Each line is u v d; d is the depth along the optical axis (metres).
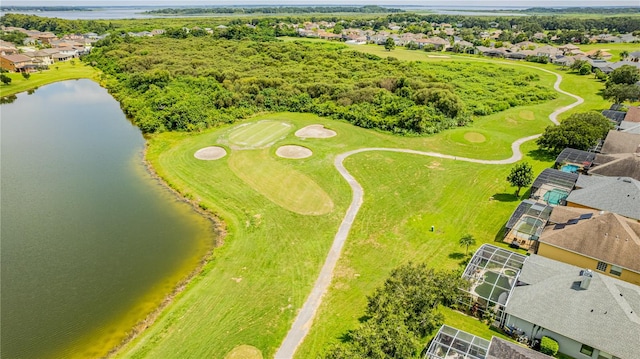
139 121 90.81
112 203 58.06
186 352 33.59
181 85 105.56
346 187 61.00
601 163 61.66
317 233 49.97
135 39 175.25
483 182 62.47
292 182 62.34
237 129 85.31
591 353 30.81
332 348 29.23
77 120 96.62
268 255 46.00
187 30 191.50
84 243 48.75
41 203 58.12
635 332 29.73
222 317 37.19
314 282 41.59
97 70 150.38
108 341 35.03
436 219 52.75
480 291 36.75
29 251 47.16
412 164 68.62
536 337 33.12
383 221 52.41
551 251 42.09
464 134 81.25
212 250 47.44
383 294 33.31
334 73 124.62
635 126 76.56
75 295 40.25
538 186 56.38
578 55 159.38
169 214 55.16
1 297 39.78
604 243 39.59
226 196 59.06
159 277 42.94
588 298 32.28
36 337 35.31
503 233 48.91
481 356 29.98
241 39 181.50
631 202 46.97
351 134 82.25
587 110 97.50
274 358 32.94
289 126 87.19
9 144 81.12
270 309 38.06
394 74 124.00
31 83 130.38
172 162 70.31
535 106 101.88
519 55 165.38
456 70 138.25
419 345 30.73
